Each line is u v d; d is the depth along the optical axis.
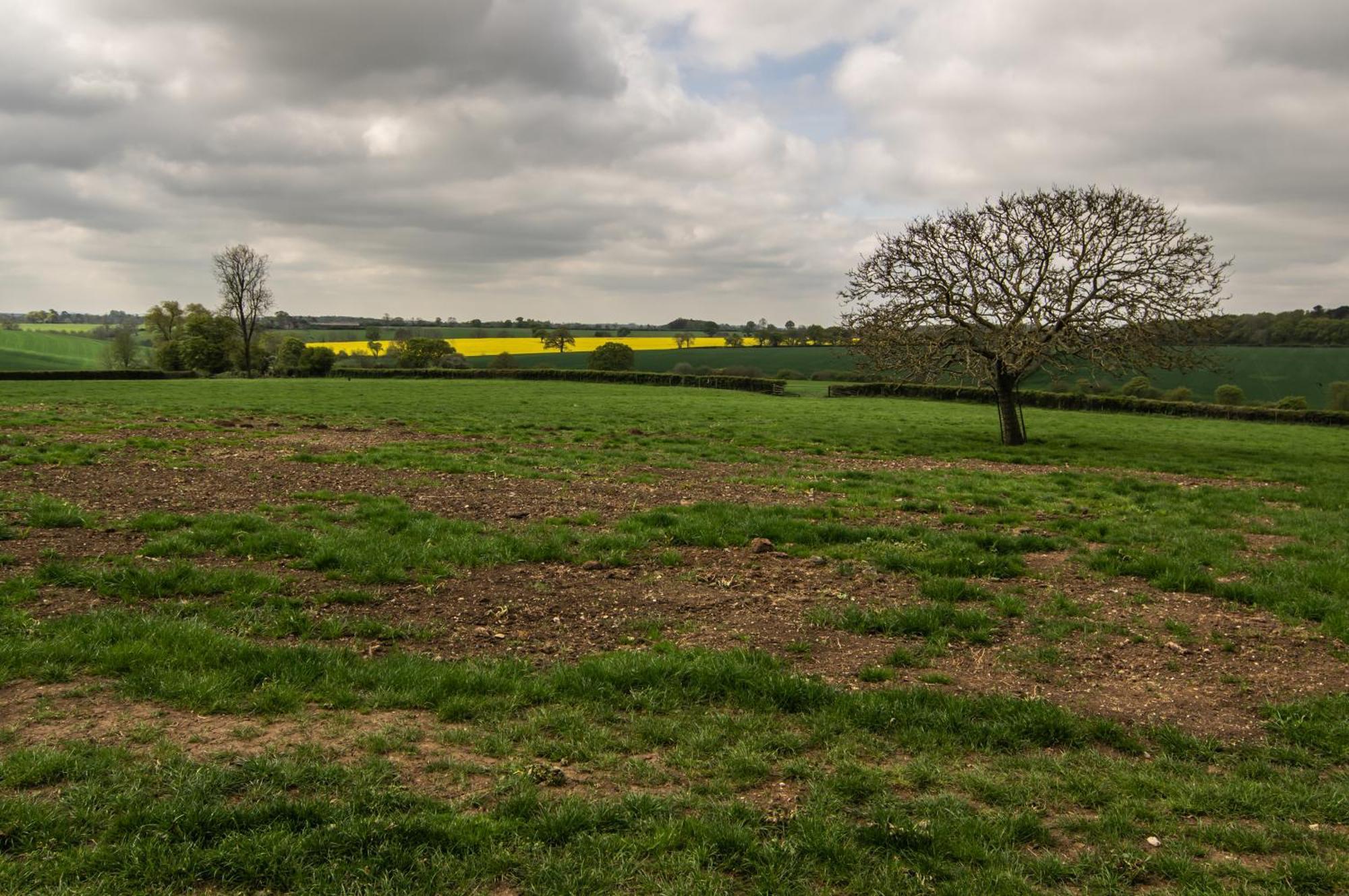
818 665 8.56
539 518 14.72
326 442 24.56
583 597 10.46
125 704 6.82
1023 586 11.51
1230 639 9.59
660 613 9.96
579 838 5.20
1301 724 7.35
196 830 5.05
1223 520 16.42
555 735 6.76
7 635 7.98
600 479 19.66
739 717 7.20
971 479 21.59
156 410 34.72
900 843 5.33
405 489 17.00
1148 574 12.17
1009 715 7.39
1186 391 66.94
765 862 5.09
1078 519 16.31
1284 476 24.42
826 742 6.84
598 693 7.51
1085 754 6.83
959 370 31.97
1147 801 6.05
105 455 19.36
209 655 7.70
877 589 11.12
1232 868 5.24
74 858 4.74
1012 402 31.73
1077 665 8.81
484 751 6.43
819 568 12.09
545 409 42.41
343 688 7.36
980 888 4.92
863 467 23.81
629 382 76.06
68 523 12.34
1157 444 33.31
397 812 5.39
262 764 5.81
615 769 6.25
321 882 4.68
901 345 31.33
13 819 5.01
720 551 12.88
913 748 6.81
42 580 9.73
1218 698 8.06
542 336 136.00
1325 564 12.64
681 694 7.59
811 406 51.03
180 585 9.76
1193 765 6.71
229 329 100.44
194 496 15.11
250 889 4.64
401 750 6.35
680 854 5.10
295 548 11.70
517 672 7.91
